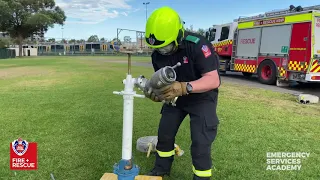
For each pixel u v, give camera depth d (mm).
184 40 2189
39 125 4660
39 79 11648
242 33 12680
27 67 19812
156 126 4684
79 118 5113
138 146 3523
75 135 4168
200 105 2400
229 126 4742
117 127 4574
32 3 53344
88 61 29391
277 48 10836
